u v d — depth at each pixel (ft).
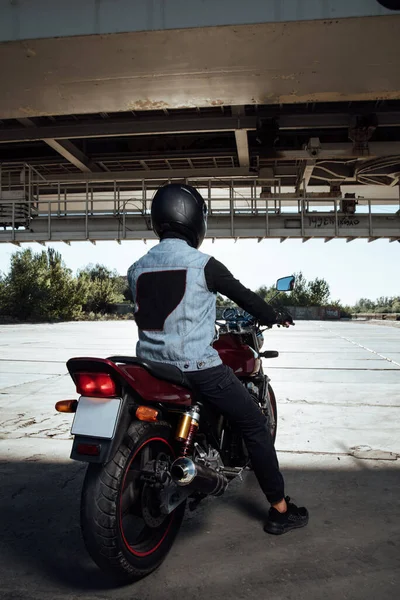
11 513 10.02
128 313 187.93
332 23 30.48
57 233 59.77
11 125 52.65
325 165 63.52
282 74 36.29
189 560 8.17
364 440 15.15
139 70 35.81
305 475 12.16
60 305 144.97
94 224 59.47
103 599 7.06
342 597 7.03
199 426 8.68
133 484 7.58
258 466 8.87
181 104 41.50
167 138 60.90
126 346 50.42
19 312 133.28
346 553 8.34
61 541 8.84
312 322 128.67
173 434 8.16
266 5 30.50
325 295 201.98
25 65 35.19
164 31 31.22
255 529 9.34
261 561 8.10
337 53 33.71
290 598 7.02
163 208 8.56
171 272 8.12
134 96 39.96
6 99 40.57
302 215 57.67
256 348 10.82
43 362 35.76
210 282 8.10
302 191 65.98
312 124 49.88
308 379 27.50
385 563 8.00
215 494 8.43
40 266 139.85
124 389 7.16
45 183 61.93
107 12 31.48
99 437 6.88
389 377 28.12
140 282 8.36
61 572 7.80
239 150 56.65
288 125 50.06
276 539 8.89
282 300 200.64
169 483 7.57
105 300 183.42
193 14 30.86
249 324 10.69
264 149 51.01
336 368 32.04
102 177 65.62
